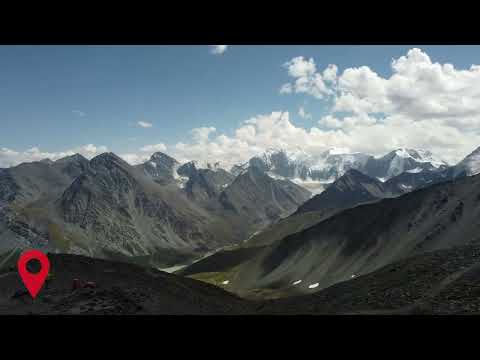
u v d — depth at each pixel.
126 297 45.28
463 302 36.97
